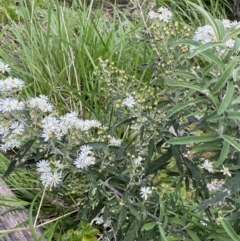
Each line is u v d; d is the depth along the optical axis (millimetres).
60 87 664
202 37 359
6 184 531
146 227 365
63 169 402
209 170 371
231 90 314
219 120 331
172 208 391
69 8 862
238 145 325
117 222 371
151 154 383
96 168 393
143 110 397
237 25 337
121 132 539
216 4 866
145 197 372
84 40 711
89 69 693
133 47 727
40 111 378
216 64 327
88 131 415
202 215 410
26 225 477
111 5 924
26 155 388
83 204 410
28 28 725
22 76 667
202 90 331
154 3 904
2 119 363
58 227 513
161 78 437
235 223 363
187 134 391
